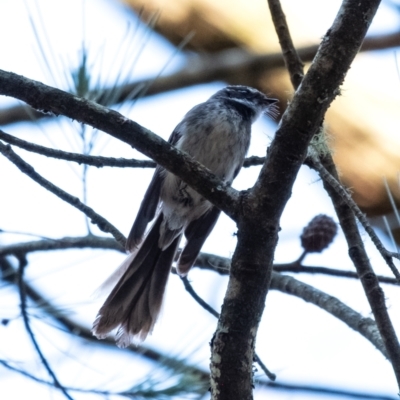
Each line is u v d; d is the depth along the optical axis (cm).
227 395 518
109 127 543
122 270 770
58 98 544
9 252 802
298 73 676
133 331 743
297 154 515
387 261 501
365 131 1132
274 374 625
